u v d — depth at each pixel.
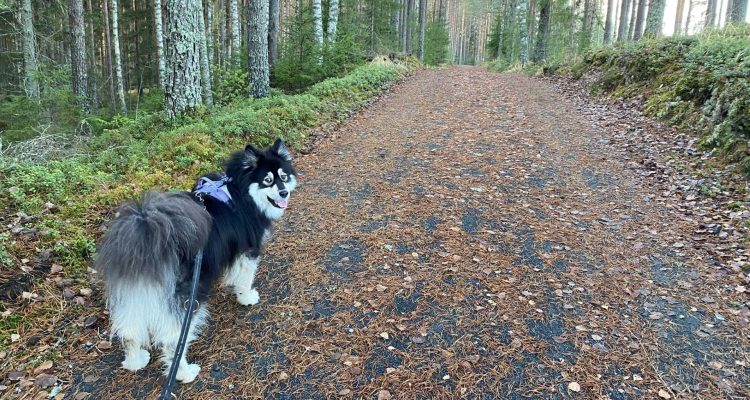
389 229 2.31
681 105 3.87
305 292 1.82
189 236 1.23
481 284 1.88
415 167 3.22
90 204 2.21
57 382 1.37
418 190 2.81
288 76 6.22
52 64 6.95
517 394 1.38
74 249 1.87
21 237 1.85
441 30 16.03
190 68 3.80
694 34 5.41
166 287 1.22
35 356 1.44
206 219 1.30
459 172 3.12
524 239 2.24
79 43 7.07
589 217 2.48
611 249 2.16
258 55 5.49
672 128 3.70
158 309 1.23
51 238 1.89
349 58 7.99
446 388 1.39
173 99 3.81
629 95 4.86
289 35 6.43
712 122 3.31
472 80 7.85
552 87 6.76
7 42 9.97
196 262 1.27
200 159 2.93
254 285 1.86
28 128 4.52
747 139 2.92
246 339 1.57
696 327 1.65
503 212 2.53
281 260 2.03
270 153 1.68
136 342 1.33
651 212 2.53
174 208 1.23
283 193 1.63
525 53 10.97
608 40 11.81
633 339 1.59
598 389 1.39
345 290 1.83
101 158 2.83
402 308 1.73
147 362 1.44
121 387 1.37
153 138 3.35
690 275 1.95
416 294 1.81
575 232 2.32
